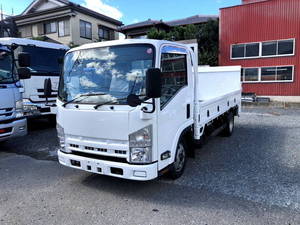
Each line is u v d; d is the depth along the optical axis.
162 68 3.15
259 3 15.41
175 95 3.45
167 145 3.30
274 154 5.00
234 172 4.10
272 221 2.69
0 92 4.91
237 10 16.14
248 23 15.89
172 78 3.39
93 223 2.74
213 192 3.40
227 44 16.69
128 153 2.99
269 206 2.99
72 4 19.23
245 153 5.13
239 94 7.71
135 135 2.93
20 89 5.36
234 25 16.34
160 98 3.09
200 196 3.29
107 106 3.07
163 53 3.18
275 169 4.18
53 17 20.08
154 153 3.02
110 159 3.15
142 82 3.01
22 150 5.67
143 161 2.96
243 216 2.80
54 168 4.50
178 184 3.68
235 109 7.29
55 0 20.62
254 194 3.31
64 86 3.60
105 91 3.19
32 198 3.36
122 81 3.12
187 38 17.86
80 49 3.55
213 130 5.49
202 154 5.12
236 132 7.19
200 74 5.88
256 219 2.73
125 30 23.62
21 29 22.12
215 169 4.25
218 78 6.87
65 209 3.06
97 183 3.81
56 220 2.82
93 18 21.83
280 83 15.32
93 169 3.22
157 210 2.98
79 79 3.45
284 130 7.30
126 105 2.97
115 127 3.02
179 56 3.60
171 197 3.29
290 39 14.75
